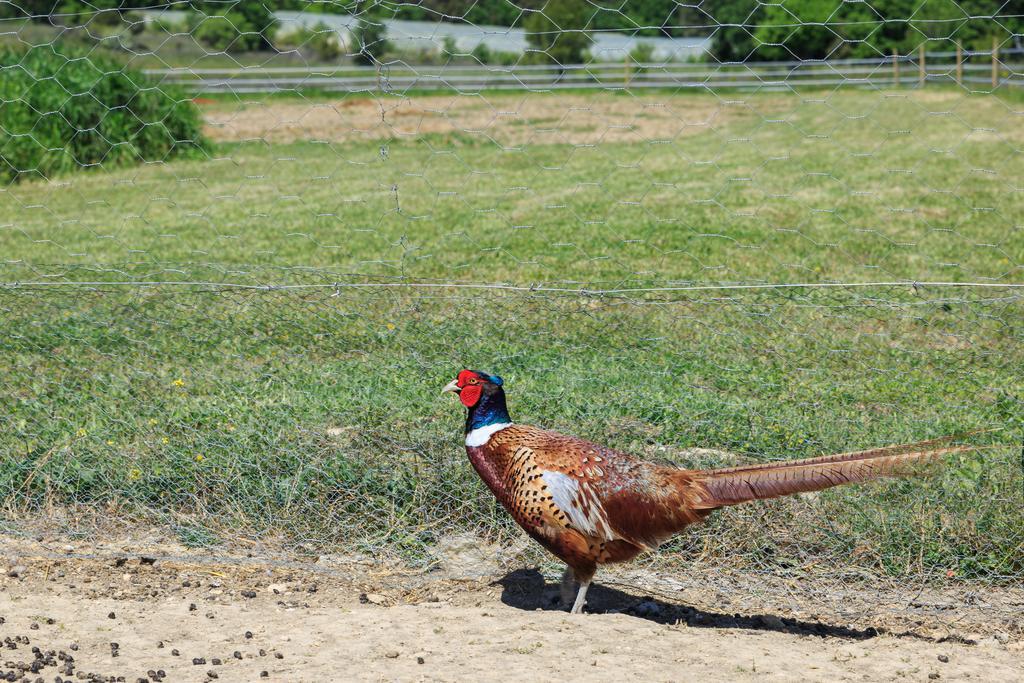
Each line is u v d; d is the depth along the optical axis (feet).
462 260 35.35
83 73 55.67
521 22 76.95
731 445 18.45
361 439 18.54
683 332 22.56
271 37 73.97
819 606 15.99
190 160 59.21
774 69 88.17
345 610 15.61
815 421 18.69
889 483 16.97
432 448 18.21
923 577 16.37
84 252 38.83
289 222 44.24
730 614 15.92
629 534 14.64
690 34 84.17
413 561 17.16
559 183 53.36
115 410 20.11
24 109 53.98
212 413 19.84
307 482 18.11
